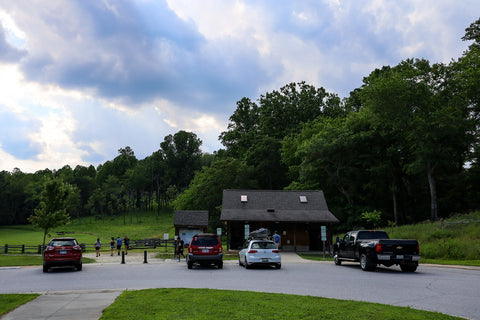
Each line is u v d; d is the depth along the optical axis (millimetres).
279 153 81188
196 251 21547
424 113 45562
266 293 11594
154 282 15367
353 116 57375
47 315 8938
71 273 19828
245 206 41094
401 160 55531
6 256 37219
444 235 32094
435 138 45094
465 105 45531
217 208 68250
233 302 10062
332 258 30781
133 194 164375
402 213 57188
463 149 48531
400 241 18828
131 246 51188
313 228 40750
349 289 12859
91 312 9250
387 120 47844
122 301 10477
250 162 83000
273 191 43781
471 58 45062
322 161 55094
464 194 54750
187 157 164625
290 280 15555
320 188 58062
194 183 83625
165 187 166375
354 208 53688
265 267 22359
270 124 88875
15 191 147875
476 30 49156
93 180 169375
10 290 13492
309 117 86625
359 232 21469
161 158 167375
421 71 45562
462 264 22797
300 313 8625
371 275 17297
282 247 39781
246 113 97875
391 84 44906
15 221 148250
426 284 14008
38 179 160875
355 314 8461
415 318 8031
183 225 40500
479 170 53250
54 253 20734
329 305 9562
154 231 104375
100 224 131000
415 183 57125
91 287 14078
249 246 21656
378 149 54375
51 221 40312
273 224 40281
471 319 8398
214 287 13633
